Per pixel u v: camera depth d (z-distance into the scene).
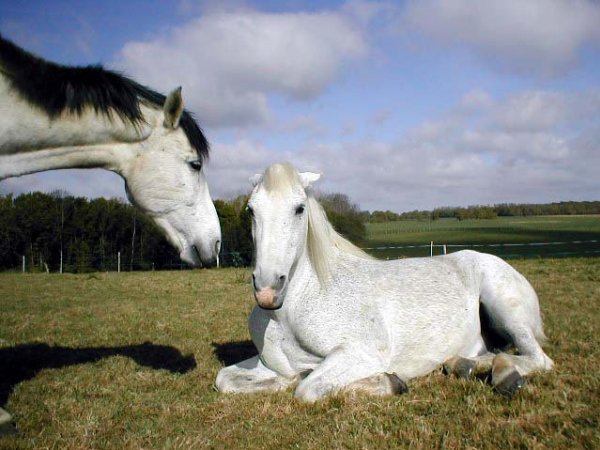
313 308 3.54
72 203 30.20
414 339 3.68
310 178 3.62
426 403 3.05
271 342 3.71
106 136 3.49
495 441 2.43
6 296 11.75
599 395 3.04
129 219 29.95
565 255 22.88
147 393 3.75
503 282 4.00
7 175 3.34
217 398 3.45
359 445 2.48
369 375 3.37
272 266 3.13
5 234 28.88
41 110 3.27
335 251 3.99
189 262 3.77
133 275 19.38
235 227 26.27
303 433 2.70
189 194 3.66
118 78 3.52
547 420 2.66
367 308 3.57
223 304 9.60
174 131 3.60
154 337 6.33
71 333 6.71
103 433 2.90
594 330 5.43
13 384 4.09
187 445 2.63
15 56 3.17
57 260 30.19
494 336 4.26
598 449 2.27
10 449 2.65
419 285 3.89
